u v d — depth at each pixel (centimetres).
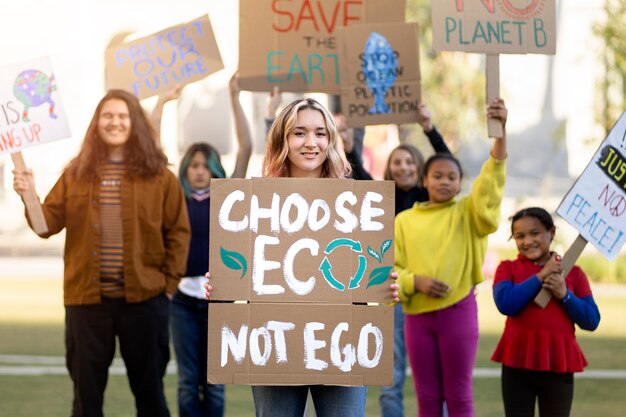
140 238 1015
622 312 2502
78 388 1007
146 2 5112
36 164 4775
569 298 963
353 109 1238
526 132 5403
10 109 1039
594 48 3200
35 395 1446
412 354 1088
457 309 1080
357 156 1259
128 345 1015
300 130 784
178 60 1268
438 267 1082
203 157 1198
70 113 5059
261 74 1267
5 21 5097
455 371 1074
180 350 1166
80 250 1009
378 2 1265
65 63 5097
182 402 1159
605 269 3284
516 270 996
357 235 768
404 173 1234
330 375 757
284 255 765
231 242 766
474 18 1145
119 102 1019
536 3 1153
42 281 3231
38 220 1018
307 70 1264
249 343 758
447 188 1102
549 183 5100
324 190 770
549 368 965
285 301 761
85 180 1014
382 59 1236
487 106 1083
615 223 983
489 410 1359
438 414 1082
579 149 5334
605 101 3159
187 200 1194
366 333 760
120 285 1008
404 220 1113
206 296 765
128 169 1016
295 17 1264
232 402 1426
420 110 1228
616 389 1528
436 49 1140
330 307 762
